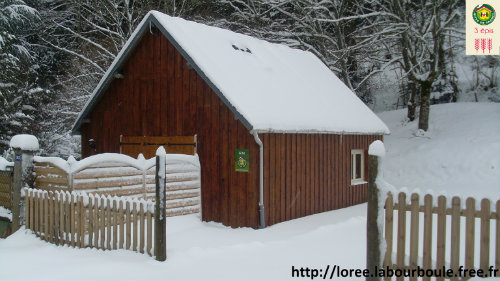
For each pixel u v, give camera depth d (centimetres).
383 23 2138
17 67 1828
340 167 1312
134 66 1241
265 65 1288
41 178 948
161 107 1177
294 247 794
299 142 1129
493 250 714
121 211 757
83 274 634
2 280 615
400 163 1933
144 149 1213
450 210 508
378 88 2808
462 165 1767
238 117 965
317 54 2361
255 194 985
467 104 2245
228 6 2769
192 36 1151
